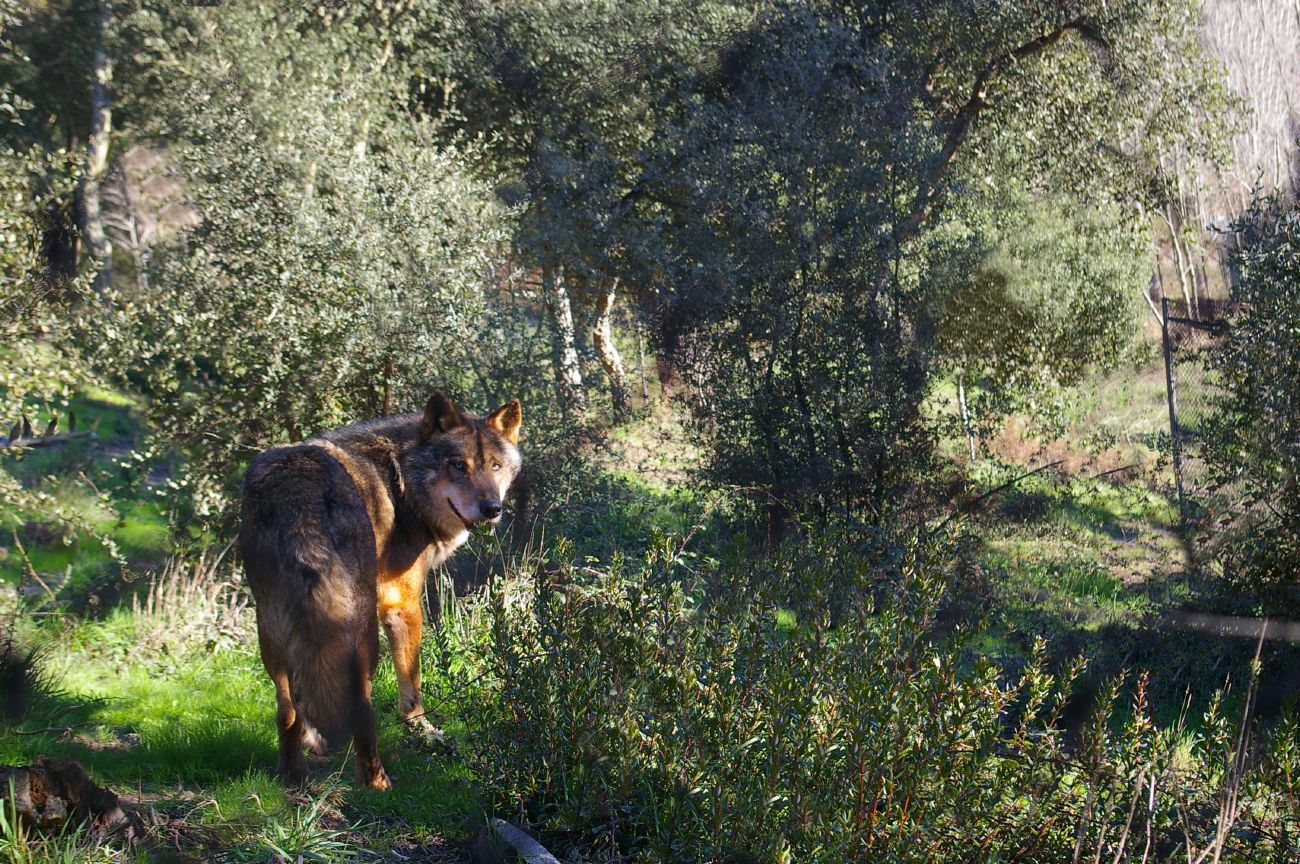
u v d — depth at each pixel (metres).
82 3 22.59
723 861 4.11
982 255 13.77
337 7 18.47
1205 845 4.14
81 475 10.40
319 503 4.69
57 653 6.87
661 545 5.18
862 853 3.99
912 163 11.52
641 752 4.65
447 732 5.80
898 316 11.26
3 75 22.02
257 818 4.39
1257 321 9.25
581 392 11.45
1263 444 9.08
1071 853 4.26
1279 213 9.46
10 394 7.49
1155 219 19.94
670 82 16.70
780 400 10.83
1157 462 12.87
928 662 4.29
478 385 10.82
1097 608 9.73
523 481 10.58
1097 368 16.33
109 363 8.95
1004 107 15.33
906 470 10.66
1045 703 7.40
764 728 4.39
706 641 4.75
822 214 11.20
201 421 9.91
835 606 5.21
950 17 14.45
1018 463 13.80
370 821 4.66
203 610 7.78
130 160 29.22
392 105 16.58
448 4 18.41
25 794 3.81
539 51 17.80
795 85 12.07
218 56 14.91
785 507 10.40
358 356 10.20
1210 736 4.88
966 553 9.62
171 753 5.15
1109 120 15.22
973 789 4.22
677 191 13.91
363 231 10.44
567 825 4.64
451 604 8.00
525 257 14.45
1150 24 14.61
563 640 4.99
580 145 17.00
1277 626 8.37
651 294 12.84
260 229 10.23
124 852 3.91
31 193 8.16
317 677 4.55
